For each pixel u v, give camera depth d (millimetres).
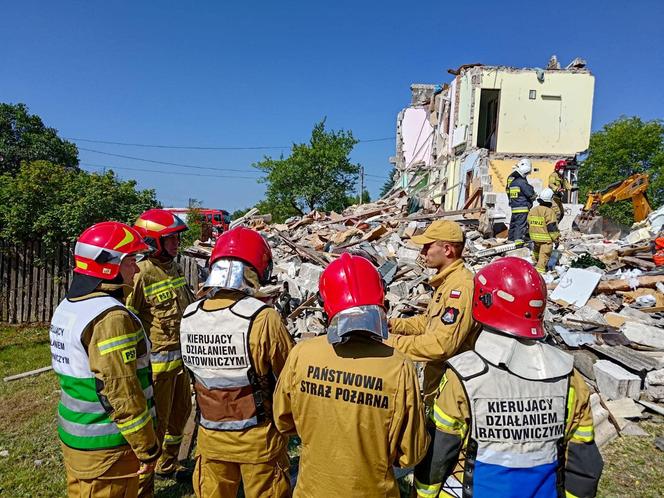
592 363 5199
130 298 3443
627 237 11969
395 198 19438
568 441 1763
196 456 2590
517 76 15312
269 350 2381
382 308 1883
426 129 23297
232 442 2396
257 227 14617
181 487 3648
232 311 2389
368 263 1966
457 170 16281
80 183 9602
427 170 20125
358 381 1804
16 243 9164
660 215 12312
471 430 1715
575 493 1719
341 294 1853
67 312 2377
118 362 2256
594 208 15211
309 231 13953
